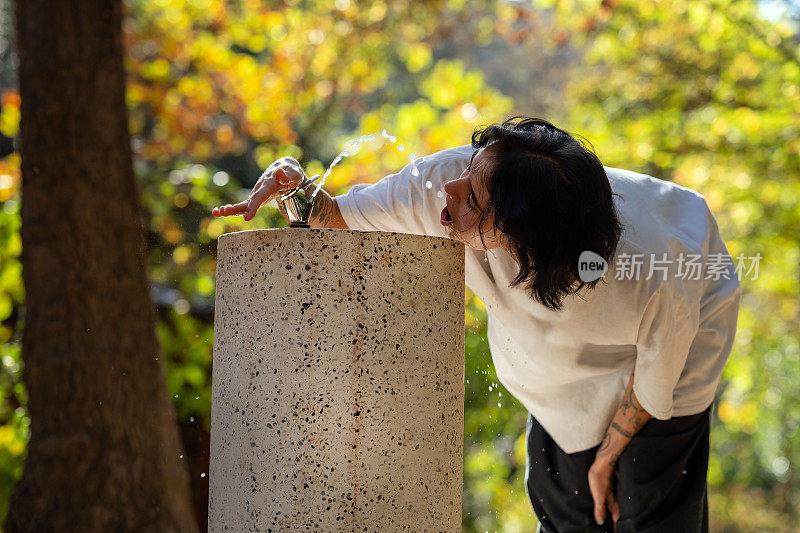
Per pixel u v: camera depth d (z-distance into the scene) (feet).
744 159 22.43
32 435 9.55
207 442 15.81
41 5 9.79
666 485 7.10
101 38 10.00
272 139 21.74
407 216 6.68
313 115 26.25
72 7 9.84
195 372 15.65
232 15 22.08
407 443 5.30
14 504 9.45
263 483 5.20
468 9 26.16
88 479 9.43
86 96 9.80
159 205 17.13
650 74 24.14
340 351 5.15
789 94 21.49
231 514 5.35
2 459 12.71
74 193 9.64
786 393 30.68
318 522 5.11
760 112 22.12
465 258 6.33
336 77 22.97
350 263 5.17
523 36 25.21
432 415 5.43
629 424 7.02
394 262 5.27
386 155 17.85
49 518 9.27
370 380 5.18
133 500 9.59
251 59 21.54
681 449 7.07
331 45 22.50
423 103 18.43
